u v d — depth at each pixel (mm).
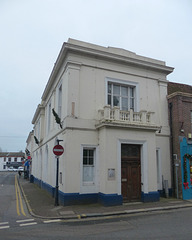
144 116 11133
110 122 10141
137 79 12656
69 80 10805
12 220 7602
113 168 10070
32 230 6402
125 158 10758
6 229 6531
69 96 10680
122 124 10367
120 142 10453
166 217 7797
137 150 11141
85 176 10609
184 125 12469
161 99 13125
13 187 18969
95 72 11578
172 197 12000
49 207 9516
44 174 16688
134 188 10695
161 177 12188
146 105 12641
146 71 12984
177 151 12164
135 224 6906
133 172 10844
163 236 5711
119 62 12195
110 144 10211
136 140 10797
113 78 11969
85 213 8211
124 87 12609
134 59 12352
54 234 6004
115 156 10219
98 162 10656
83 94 11086
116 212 8328
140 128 10828
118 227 6602
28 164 29703
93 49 11336
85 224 6996
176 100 12578
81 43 11547
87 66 11430
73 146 10328
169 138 12859
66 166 10031
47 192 14711
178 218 7633
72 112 10602
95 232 6133
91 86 11344
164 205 9695
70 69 10922
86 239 5562
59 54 11766
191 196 11555
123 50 12664
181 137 12172
